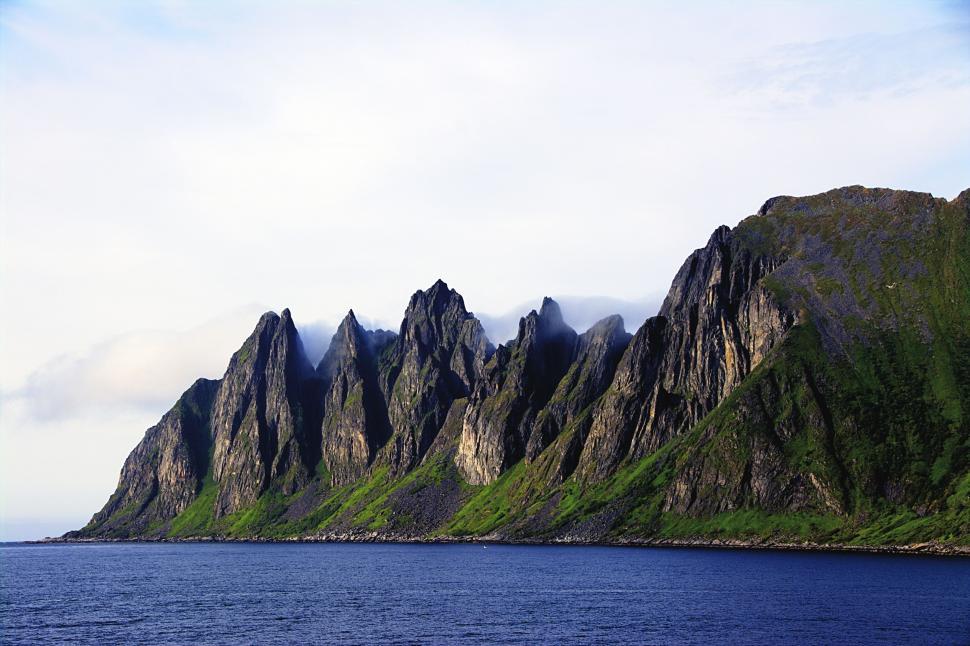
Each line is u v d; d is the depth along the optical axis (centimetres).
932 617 15225
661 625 14938
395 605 18175
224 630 15275
